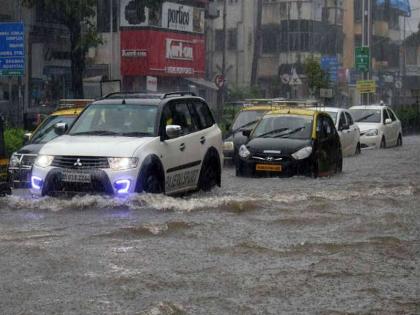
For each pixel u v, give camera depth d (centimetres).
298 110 2014
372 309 694
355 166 2217
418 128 5016
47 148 1278
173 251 916
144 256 888
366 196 1400
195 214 1172
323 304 708
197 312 679
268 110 2338
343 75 6341
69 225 1077
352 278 801
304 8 6038
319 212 1211
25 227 1062
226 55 5928
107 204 1207
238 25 5912
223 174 1953
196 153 1438
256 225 1091
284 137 1911
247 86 5500
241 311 683
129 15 4197
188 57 4584
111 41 4353
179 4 4456
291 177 1827
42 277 788
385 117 3241
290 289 755
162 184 1302
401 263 870
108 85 2748
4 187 1281
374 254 913
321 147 1903
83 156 1235
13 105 3272
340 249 938
